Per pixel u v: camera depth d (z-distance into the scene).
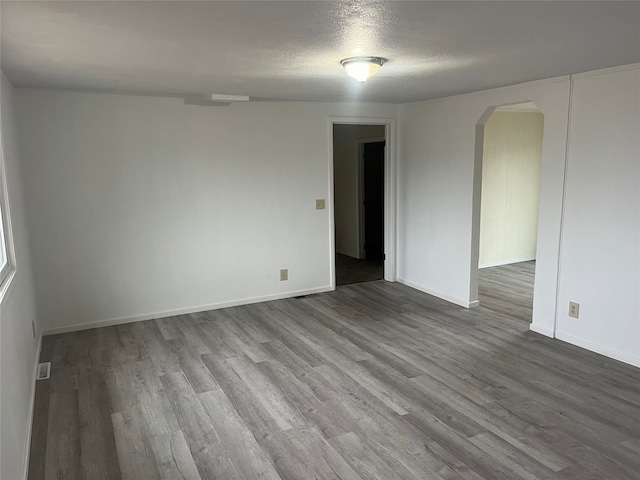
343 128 7.41
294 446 2.56
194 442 2.61
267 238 5.14
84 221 4.29
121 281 4.50
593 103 3.50
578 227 3.72
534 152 7.01
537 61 3.07
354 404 2.99
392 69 3.28
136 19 2.04
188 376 3.40
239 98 4.50
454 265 5.01
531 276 6.27
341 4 1.87
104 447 2.57
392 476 2.30
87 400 3.07
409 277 5.76
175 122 4.54
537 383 3.23
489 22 2.15
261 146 4.96
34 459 2.47
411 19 2.09
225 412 2.91
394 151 5.65
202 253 4.83
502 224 6.91
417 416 2.84
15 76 3.38
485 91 4.38
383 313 4.77
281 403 3.01
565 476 2.29
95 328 4.42
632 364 3.45
